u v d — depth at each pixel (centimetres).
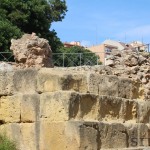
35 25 3922
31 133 1325
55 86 1293
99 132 1311
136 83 1568
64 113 1255
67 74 1295
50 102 1289
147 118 1555
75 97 1272
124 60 1747
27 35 1747
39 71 1346
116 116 1422
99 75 1386
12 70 1407
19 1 3809
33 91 1348
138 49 1930
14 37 3431
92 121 1295
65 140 1245
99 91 1375
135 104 1512
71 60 4169
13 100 1377
